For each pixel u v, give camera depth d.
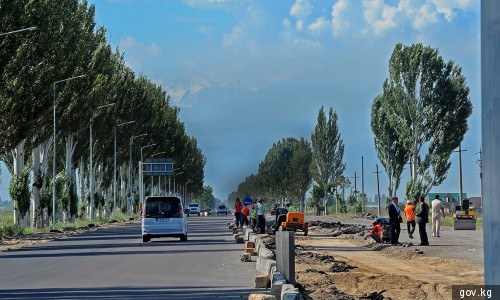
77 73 73.00
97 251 38.94
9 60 55.72
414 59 101.25
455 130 100.75
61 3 64.62
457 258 34.34
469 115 101.50
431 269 30.14
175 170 171.88
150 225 47.94
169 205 48.19
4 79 57.38
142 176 134.88
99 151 101.12
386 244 43.91
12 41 55.62
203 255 34.69
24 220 66.88
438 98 101.12
